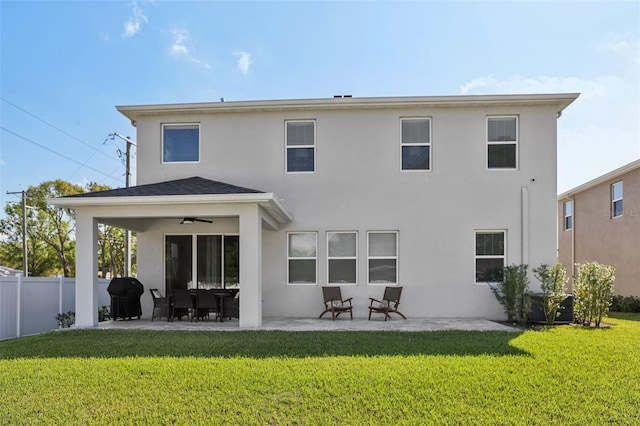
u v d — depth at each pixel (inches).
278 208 382.9
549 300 394.9
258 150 464.8
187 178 454.0
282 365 233.3
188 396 189.2
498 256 448.1
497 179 449.7
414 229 450.0
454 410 173.2
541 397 186.4
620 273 660.1
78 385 204.1
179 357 254.2
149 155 469.4
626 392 191.9
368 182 455.8
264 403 181.0
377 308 422.9
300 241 460.4
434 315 443.2
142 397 188.4
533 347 278.4
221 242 462.9
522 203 445.4
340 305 448.5
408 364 234.2
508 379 208.5
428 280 446.0
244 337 315.9
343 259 455.2
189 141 474.6
